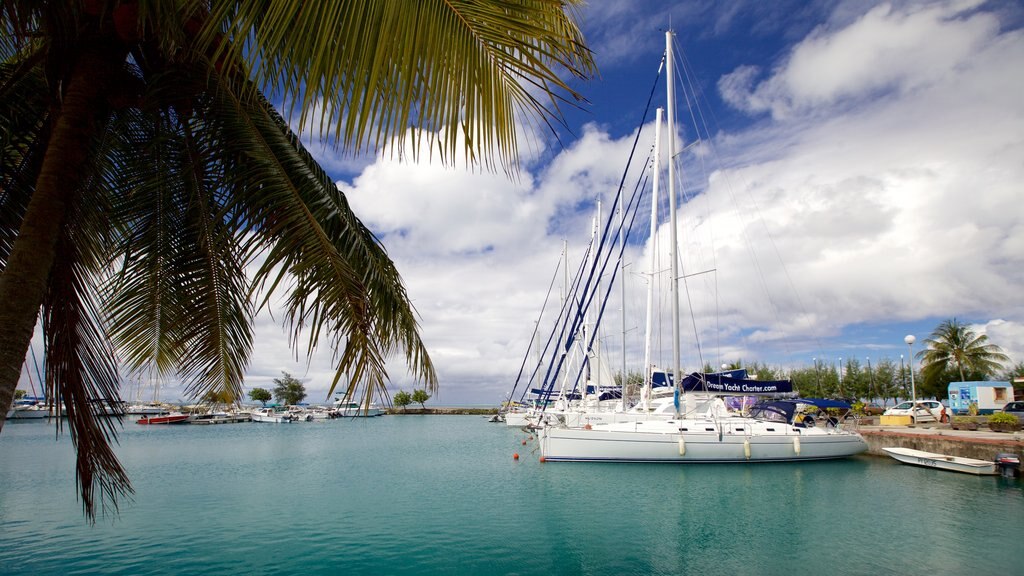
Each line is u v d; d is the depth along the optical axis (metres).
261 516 14.33
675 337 21.78
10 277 2.96
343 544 11.77
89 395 3.75
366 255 4.62
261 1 2.28
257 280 3.79
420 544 11.73
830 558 10.50
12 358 2.85
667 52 23.31
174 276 4.62
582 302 27.33
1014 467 17.31
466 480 19.36
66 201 3.26
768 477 18.38
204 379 4.72
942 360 42.56
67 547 11.65
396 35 1.93
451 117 1.99
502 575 9.92
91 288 4.18
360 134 1.96
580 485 17.50
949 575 9.54
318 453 29.41
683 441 20.45
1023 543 11.22
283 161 4.29
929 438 20.62
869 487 16.70
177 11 3.01
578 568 10.21
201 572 10.13
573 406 33.50
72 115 3.34
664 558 10.69
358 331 4.14
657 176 25.70
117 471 3.94
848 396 48.88
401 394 72.94
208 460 26.45
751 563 10.34
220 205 4.50
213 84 4.05
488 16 1.94
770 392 23.88
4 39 4.01
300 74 2.12
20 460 25.88
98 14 3.37
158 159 4.47
